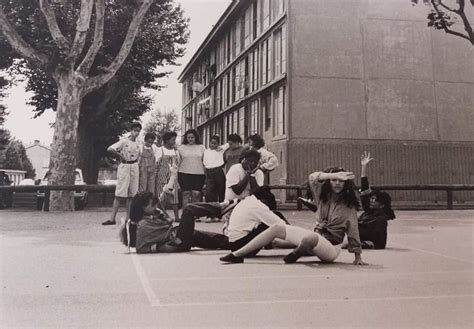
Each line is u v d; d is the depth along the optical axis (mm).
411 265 5719
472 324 3484
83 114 24031
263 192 6707
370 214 7340
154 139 10211
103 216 12680
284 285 4652
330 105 19078
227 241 6910
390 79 19531
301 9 19219
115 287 4543
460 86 20125
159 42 24328
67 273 5164
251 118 25906
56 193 15023
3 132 32125
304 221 11133
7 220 11289
